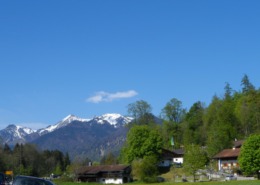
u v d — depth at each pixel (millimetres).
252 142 116750
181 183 107688
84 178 156875
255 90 186250
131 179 149750
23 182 34531
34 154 188000
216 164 146500
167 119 192250
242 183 90188
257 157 115250
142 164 137625
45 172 191500
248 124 165875
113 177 150750
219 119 168000
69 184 124938
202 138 180750
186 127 191250
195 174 130000
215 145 151500
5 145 199375
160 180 131500
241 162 118000
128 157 153125
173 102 192625
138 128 153250
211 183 98875
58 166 194250
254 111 167625
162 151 158000
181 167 154125
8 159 166750
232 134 161250
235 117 170625
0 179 42281
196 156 123750
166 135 188375
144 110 176000
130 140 153375
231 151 142750
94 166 161250
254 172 117062
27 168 169750
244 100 178625
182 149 171875
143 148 150500
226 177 121562
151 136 151875
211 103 191625
